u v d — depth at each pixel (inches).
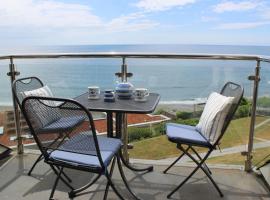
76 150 68.9
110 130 87.1
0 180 92.7
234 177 94.8
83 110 61.4
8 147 111.6
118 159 85.6
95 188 88.1
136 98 87.0
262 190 87.1
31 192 85.7
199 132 89.7
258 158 97.3
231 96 85.1
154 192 86.4
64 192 85.8
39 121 70.9
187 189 87.9
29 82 99.0
